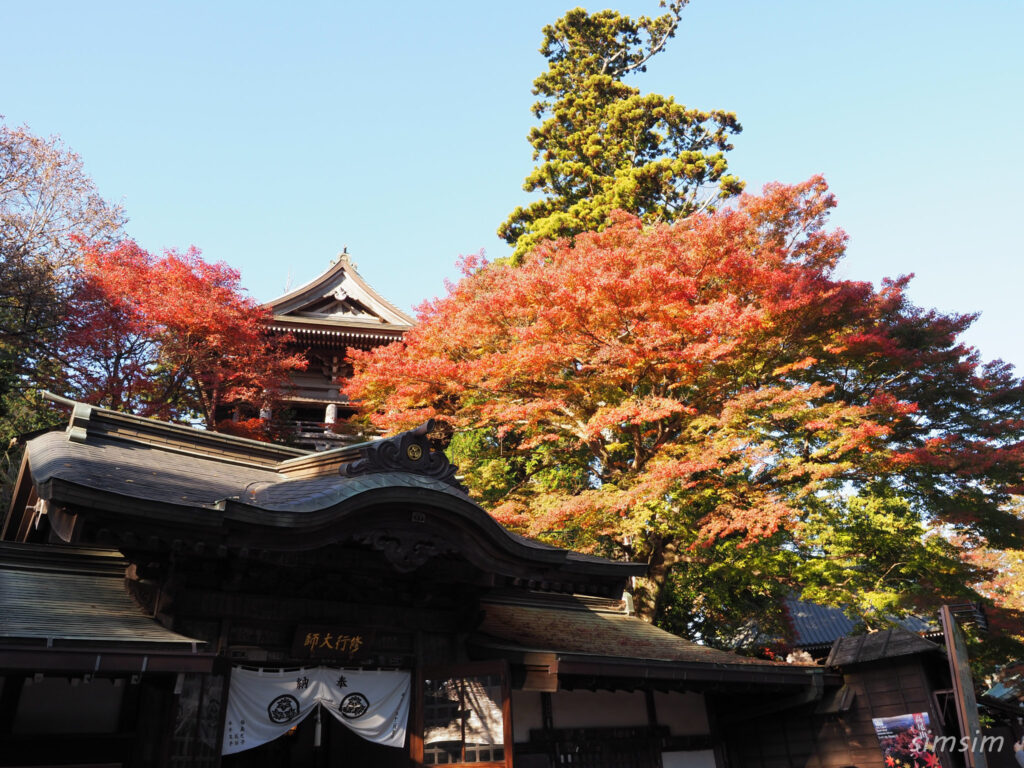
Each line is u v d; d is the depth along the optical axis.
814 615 29.88
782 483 18.48
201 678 8.32
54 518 8.05
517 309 20.16
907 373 19.77
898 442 19.91
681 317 17.62
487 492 22.72
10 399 24.55
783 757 13.66
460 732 9.55
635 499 16.70
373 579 9.84
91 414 11.24
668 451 18.34
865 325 20.50
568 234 34.34
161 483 9.14
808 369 20.19
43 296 24.14
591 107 38.75
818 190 19.81
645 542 19.55
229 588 8.84
